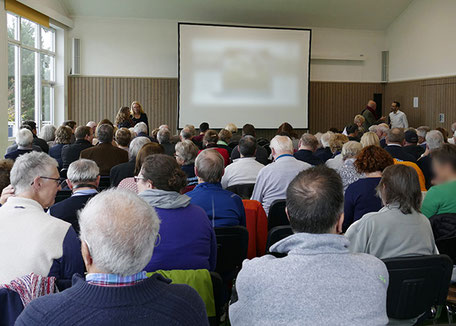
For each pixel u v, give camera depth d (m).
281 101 12.20
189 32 11.57
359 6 12.19
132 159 4.30
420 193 2.27
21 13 9.02
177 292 1.21
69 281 1.69
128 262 1.13
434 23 11.38
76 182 2.79
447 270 2.06
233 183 4.12
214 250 2.33
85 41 11.66
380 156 3.00
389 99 13.30
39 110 10.44
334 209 1.45
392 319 2.14
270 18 12.24
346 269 1.39
